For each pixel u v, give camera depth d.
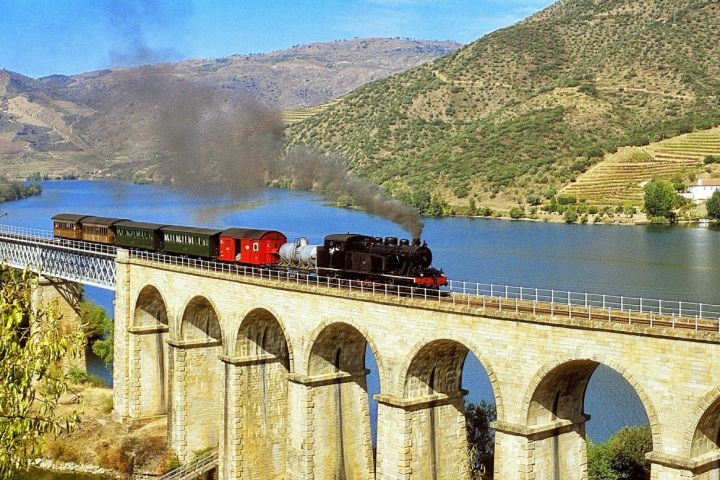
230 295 67.69
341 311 57.69
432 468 55.56
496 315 48.31
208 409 75.62
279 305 62.81
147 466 75.50
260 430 68.31
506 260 146.88
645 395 42.50
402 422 53.97
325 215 187.12
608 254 151.25
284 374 69.31
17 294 33.94
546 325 46.25
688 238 167.62
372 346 55.72
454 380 56.72
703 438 41.72
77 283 102.12
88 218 99.12
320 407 61.06
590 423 77.06
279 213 191.25
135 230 89.38
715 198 184.38
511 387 48.12
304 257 71.12
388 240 63.91
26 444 32.75
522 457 47.66
